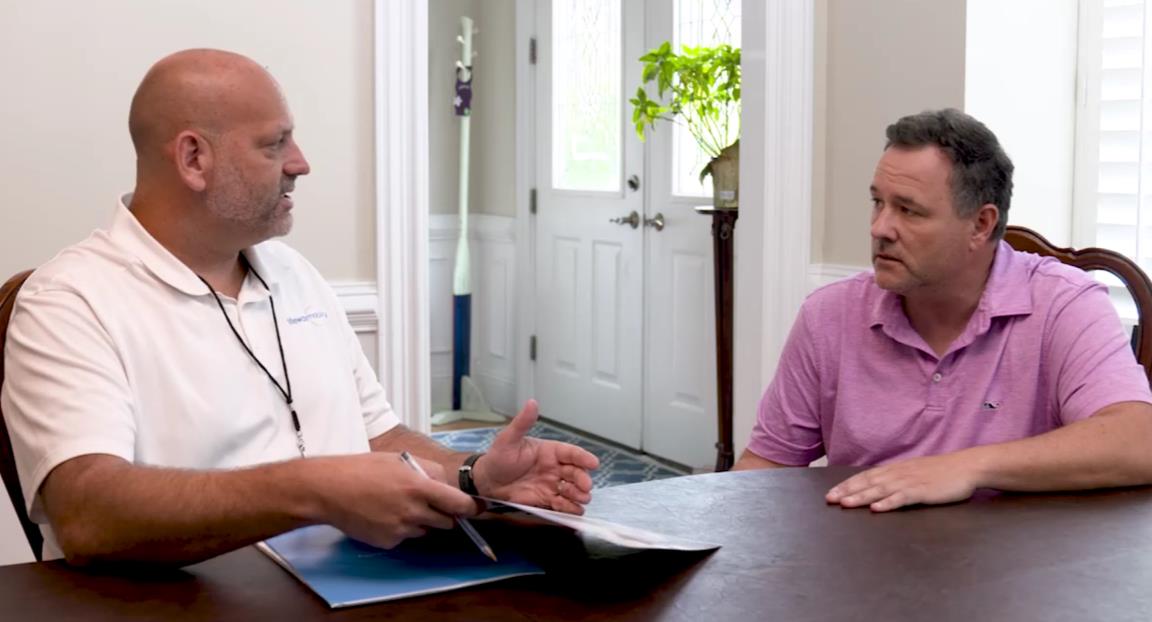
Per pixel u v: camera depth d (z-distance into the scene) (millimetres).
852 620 1091
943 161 1737
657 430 4613
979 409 1816
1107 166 3123
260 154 1623
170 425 1591
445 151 5547
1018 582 1194
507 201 5414
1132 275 1996
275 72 2635
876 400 1870
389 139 2754
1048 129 3135
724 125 3963
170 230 1643
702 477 1619
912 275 1769
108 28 2461
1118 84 3078
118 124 2488
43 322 1484
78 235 2463
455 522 1240
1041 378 1806
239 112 1606
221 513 1182
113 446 1362
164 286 1623
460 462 1723
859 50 3250
